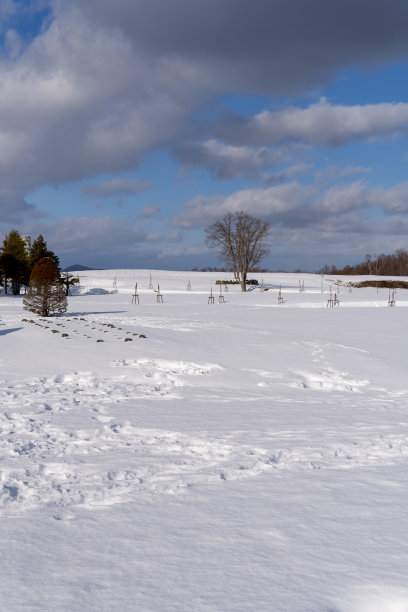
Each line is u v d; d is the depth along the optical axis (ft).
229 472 18.92
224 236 261.65
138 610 10.32
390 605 10.37
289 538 13.35
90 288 258.37
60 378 40.63
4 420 27.40
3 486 17.76
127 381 39.70
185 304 163.84
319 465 19.71
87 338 62.85
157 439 23.68
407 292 254.06
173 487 17.35
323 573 11.56
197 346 56.70
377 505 15.53
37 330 70.64
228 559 12.30
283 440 23.11
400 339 65.00
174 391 35.70
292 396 33.94
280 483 17.67
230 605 10.43
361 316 107.45
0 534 13.93
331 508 15.34
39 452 21.85
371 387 37.19
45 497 16.71
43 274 209.87
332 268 517.96
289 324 86.94
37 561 12.37
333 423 26.43
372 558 12.19
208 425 26.02
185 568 11.91
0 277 242.78
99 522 14.62
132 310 128.26
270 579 11.37
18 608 10.39
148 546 13.06
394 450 21.71
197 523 14.40
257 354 51.52
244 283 260.21
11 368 44.11
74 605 10.49
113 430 25.44
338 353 52.44
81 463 20.20
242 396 33.91
